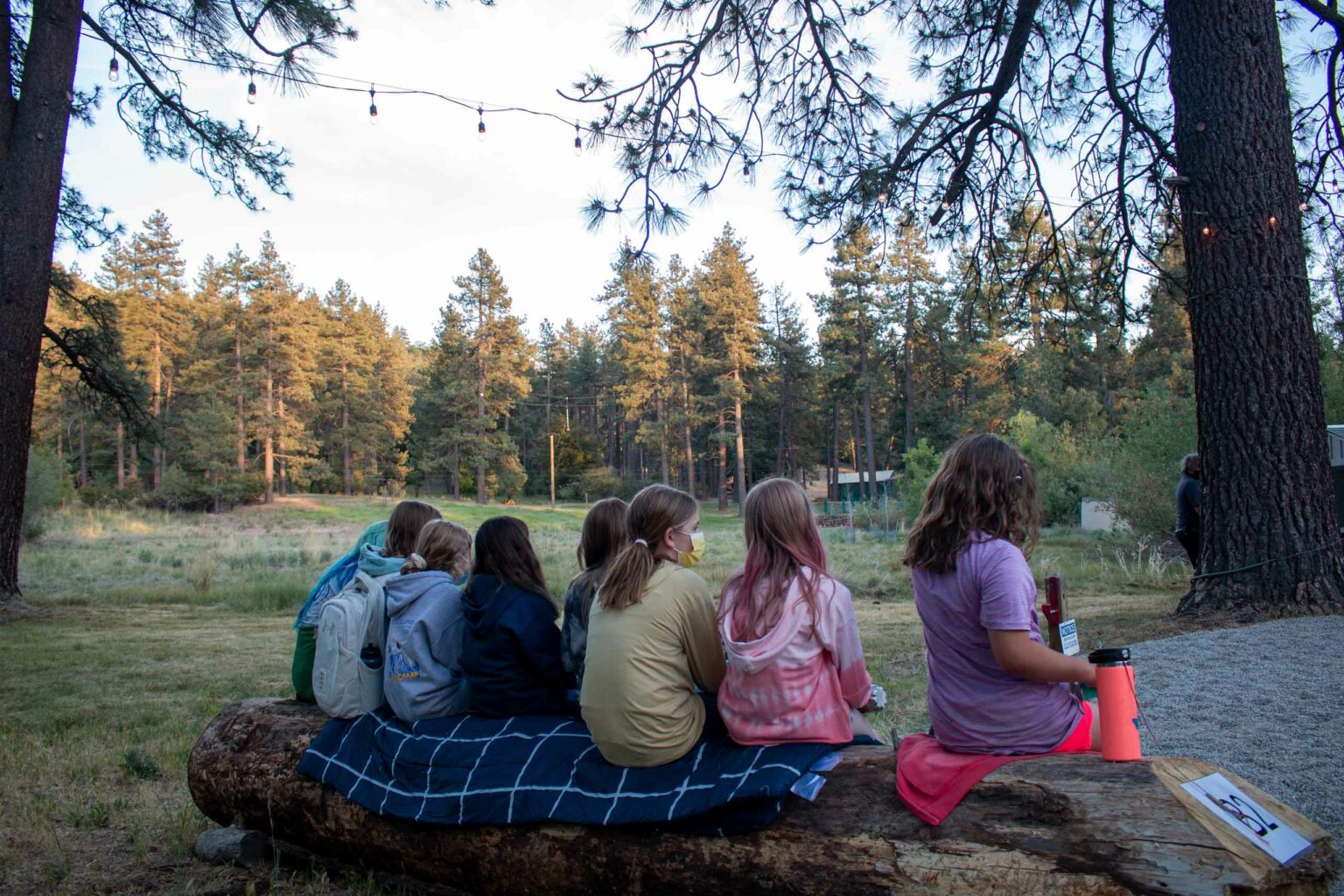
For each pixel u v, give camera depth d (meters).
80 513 45.91
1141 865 2.26
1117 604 11.41
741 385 60.66
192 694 7.79
